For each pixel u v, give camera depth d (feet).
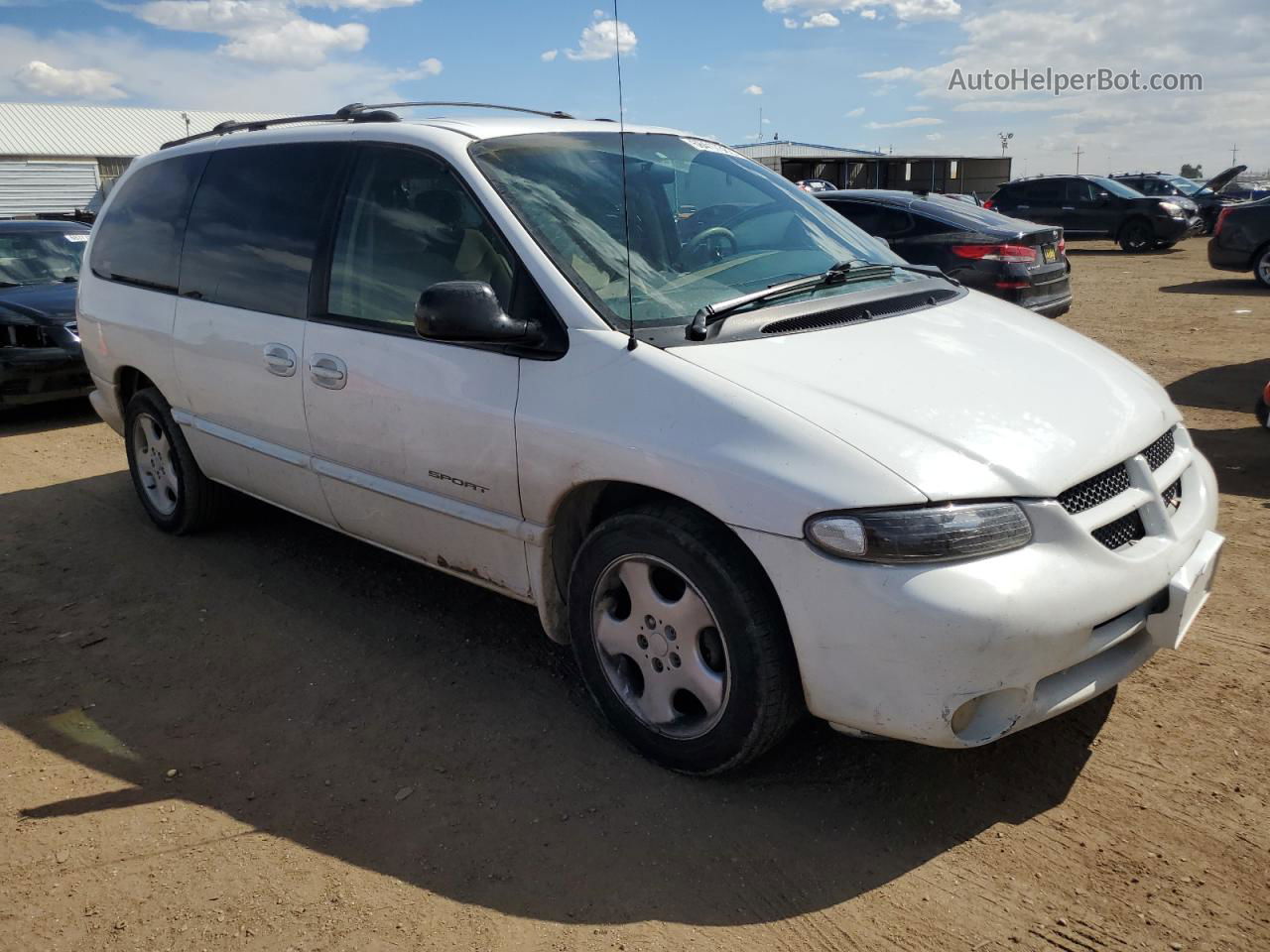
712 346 9.35
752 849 8.75
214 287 14.05
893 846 8.74
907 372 9.25
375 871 8.64
